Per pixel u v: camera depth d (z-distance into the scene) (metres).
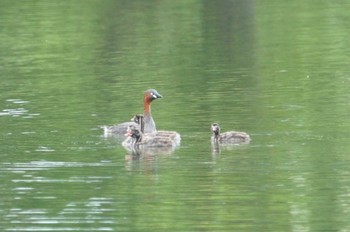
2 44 53.75
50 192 25.86
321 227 22.89
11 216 24.20
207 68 44.19
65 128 32.56
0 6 66.50
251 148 29.53
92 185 26.45
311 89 38.50
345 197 24.86
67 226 23.42
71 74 43.84
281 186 25.88
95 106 36.22
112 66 45.78
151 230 23.05
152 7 65.62
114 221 23.72
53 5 66.75
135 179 26.81
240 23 58.66
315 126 31.94
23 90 39.94
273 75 41.97
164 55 48.50
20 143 30.62
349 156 28.22
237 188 25.86
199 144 30.27
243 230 22.89
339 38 52.22
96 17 61.66
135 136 30.16
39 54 50.28
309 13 61.50
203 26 57.66
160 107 35.78
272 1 67.50
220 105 35.69
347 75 41.53
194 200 25.06
